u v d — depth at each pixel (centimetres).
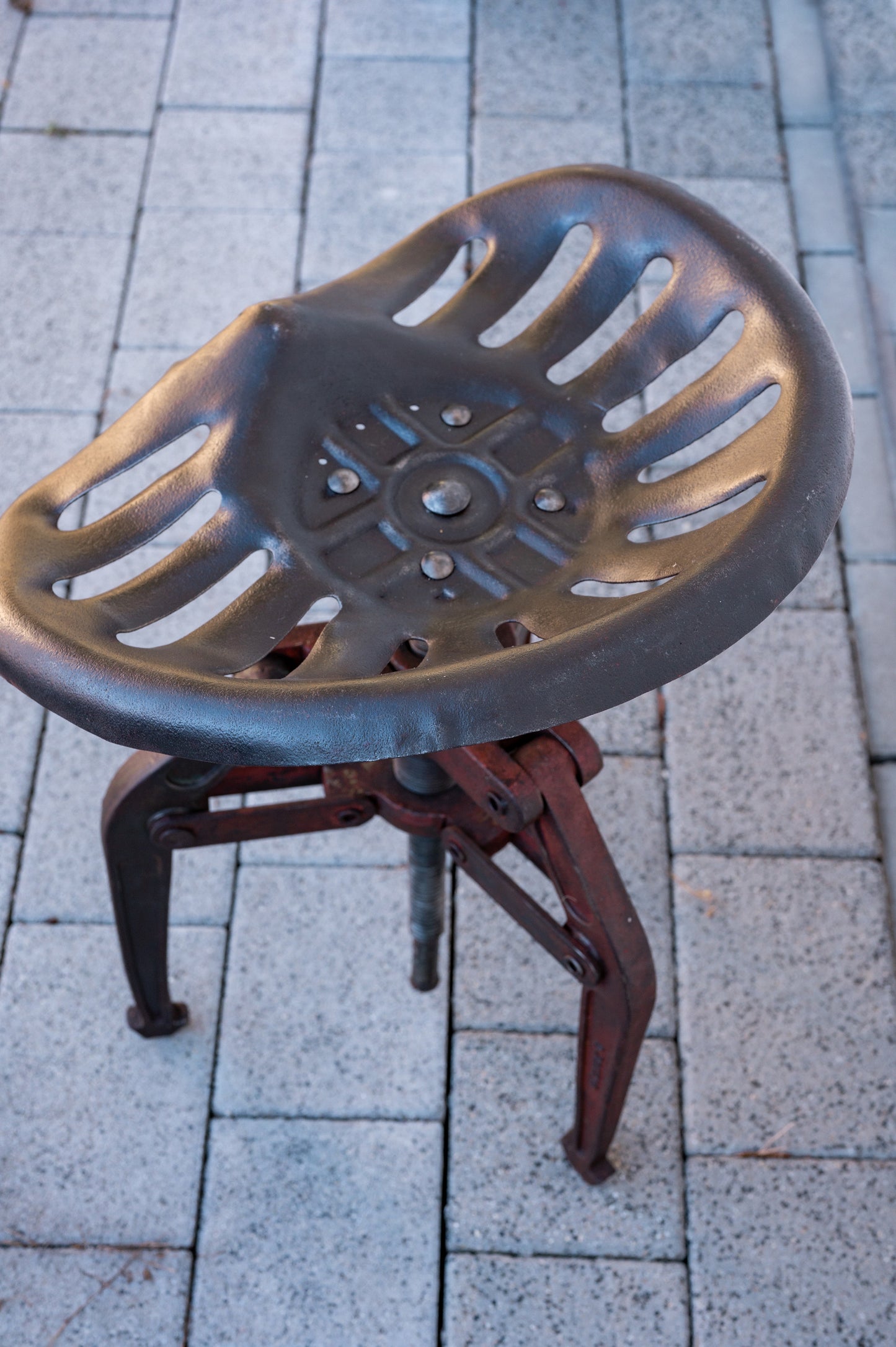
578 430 112
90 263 256
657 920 185
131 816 134
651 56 291
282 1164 167
